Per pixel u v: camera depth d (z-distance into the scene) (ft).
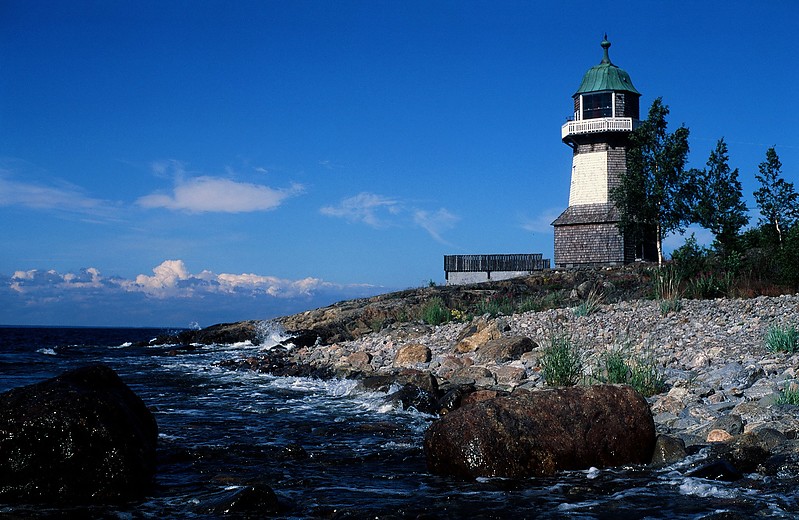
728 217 137.39
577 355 41.42
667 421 30.01
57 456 22.21
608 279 104.12
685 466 24.35
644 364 40.01
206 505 21.12
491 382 42.98
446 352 59.06
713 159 142.10
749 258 86.43
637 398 26.05
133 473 22.95
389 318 98.73
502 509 20.59
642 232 151.33
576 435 25.00
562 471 24.56
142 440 24.25
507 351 51.08
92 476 22.36
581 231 165.89
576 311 66.13
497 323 61.46
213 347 116.78
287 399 45.98
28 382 59.52
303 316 131.95
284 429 34.24
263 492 21.04
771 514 19.11
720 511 18.88
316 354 73.36
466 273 183.52
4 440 21.90
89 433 22.65
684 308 62.75
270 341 119.03
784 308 56.18
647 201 144.87
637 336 52.06
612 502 20.92
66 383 24.07
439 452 25.00
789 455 23.56
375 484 23.77
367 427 33.86
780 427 26.16
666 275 85.40
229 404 43.78
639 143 147.84
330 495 22.39
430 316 85.56
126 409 24.47
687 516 19.42
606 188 165.58
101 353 106.52
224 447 29.50
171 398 47.14
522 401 25.63
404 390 41.01
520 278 129.29
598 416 25.43
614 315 62.28
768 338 42.50
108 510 21.15
